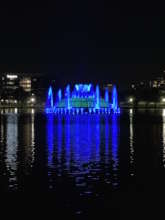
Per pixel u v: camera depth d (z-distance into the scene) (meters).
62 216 19.88
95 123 90.25
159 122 92.38
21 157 37.47
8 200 22.38
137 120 102.19
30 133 64.00
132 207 21.12
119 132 65.50
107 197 22.91
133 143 49.00
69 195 23.31
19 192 23.94
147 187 25.09
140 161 34.97
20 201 22.19
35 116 129.75
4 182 26.47
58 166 32.53
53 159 36.34
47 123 90.69
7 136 58.84
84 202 22.00
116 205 21.47
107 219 19.47
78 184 25.92
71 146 46.16
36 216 19.88
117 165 32.97
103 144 48.16
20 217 19.77
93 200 22.34
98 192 23.95
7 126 80.44
